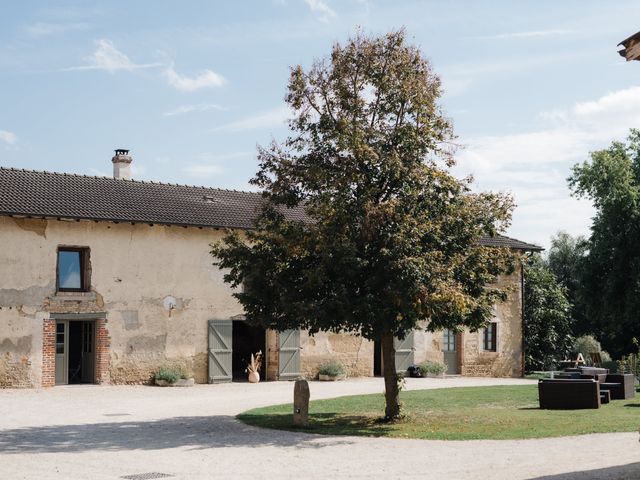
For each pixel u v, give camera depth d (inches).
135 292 946.7
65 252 914.1
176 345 972.6
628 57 332.2
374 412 674.2
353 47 602.9
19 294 869.2
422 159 602.5
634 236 1409.9
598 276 1470.2
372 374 1130.7
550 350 1424.7
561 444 468.4
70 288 912.9
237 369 1167.0
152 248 963.3
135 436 534.6
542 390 680.4
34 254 881.5
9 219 869.8
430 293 541.0
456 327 592.7
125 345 935.0
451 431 548.4
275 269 591.5
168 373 941.8
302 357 1065.5
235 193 1163.3
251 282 591.8
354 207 565.0
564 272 1929.1
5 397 789.2
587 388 670.5
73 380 936.3
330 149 595.5
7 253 865.5
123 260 941.8
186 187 1120.2
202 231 1003.3
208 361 994.1
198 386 955.3
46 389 865.5
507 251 612.7
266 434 546.0
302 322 579.2
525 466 389.1
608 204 1425.9
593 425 546.0
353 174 573.0
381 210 557.9
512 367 1251.8
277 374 1042.1
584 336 1642.5
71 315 900.0
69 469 403.9
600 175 1438.2
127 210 954.1
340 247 547.2
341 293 549.6
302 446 489.7
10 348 859.4
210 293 1003.3
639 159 1492.4
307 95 601.9
